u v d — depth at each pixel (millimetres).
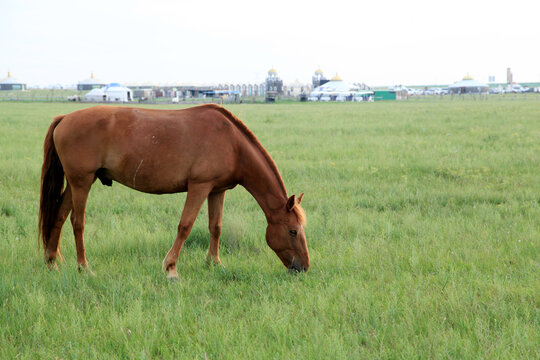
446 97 110000
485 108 42031
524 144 15500
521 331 3629
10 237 6266
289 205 5168
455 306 4117
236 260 5777
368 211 7941
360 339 3658
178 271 5430
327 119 30531
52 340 3641
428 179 10414
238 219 6879
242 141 5438
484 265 5211
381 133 20578
